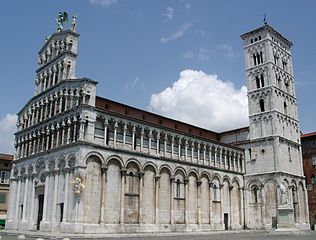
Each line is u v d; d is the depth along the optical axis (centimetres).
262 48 9156
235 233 6625
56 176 5816
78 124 5650
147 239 4741
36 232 5541
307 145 10025
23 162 6944
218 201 7744
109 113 5941
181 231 6700
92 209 5375
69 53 6569
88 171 5453
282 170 8131
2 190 9200
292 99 9356
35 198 6375
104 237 4828
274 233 5469
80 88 5903
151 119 7606
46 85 7062
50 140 6291
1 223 8569
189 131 8694
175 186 6875
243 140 9081
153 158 6481
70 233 5153
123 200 5803
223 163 8200
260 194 8281
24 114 7481
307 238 4472
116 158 5847
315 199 9581
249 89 9169
